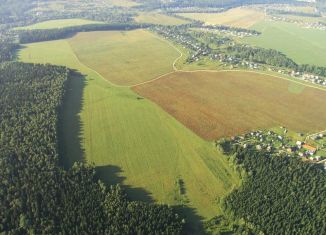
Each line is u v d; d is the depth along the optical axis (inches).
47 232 7249.0
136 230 7337.6
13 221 7485.2
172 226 7490.2
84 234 7209.6
